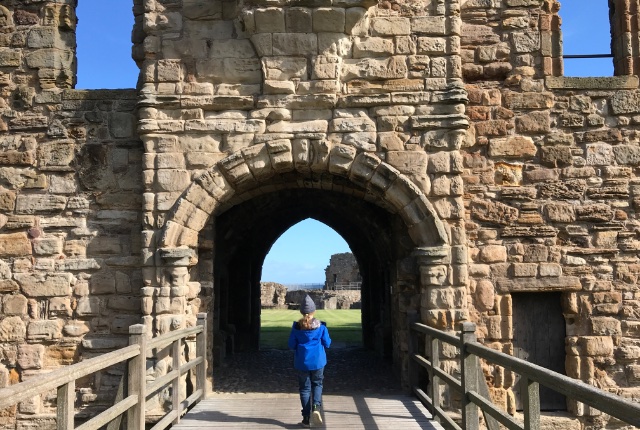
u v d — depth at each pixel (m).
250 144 8.81
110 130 9.47
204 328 8.81
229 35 8.95
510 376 9.08
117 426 6.11
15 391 3.68
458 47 8.95
